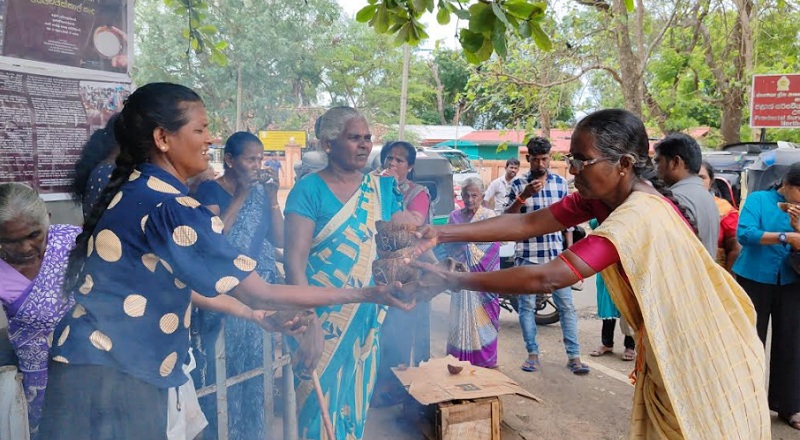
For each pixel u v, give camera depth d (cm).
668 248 177
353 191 245
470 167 1720
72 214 303
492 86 931
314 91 1327
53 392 159
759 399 185
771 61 1148
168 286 159
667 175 322
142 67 892
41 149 287
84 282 156
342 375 242
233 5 940
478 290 193
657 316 175
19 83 276
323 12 1082
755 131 1321
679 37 1232
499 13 198
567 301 475
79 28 302
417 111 3166
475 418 329
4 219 180
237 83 959
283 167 1206
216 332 253
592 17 962
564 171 1691
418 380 353
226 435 250
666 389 177
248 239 291
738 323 186
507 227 232
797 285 371
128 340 155
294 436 262
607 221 181
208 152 168
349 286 237
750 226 380
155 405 162
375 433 354
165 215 152
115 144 268
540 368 485
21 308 190
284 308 179
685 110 1301
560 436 369
